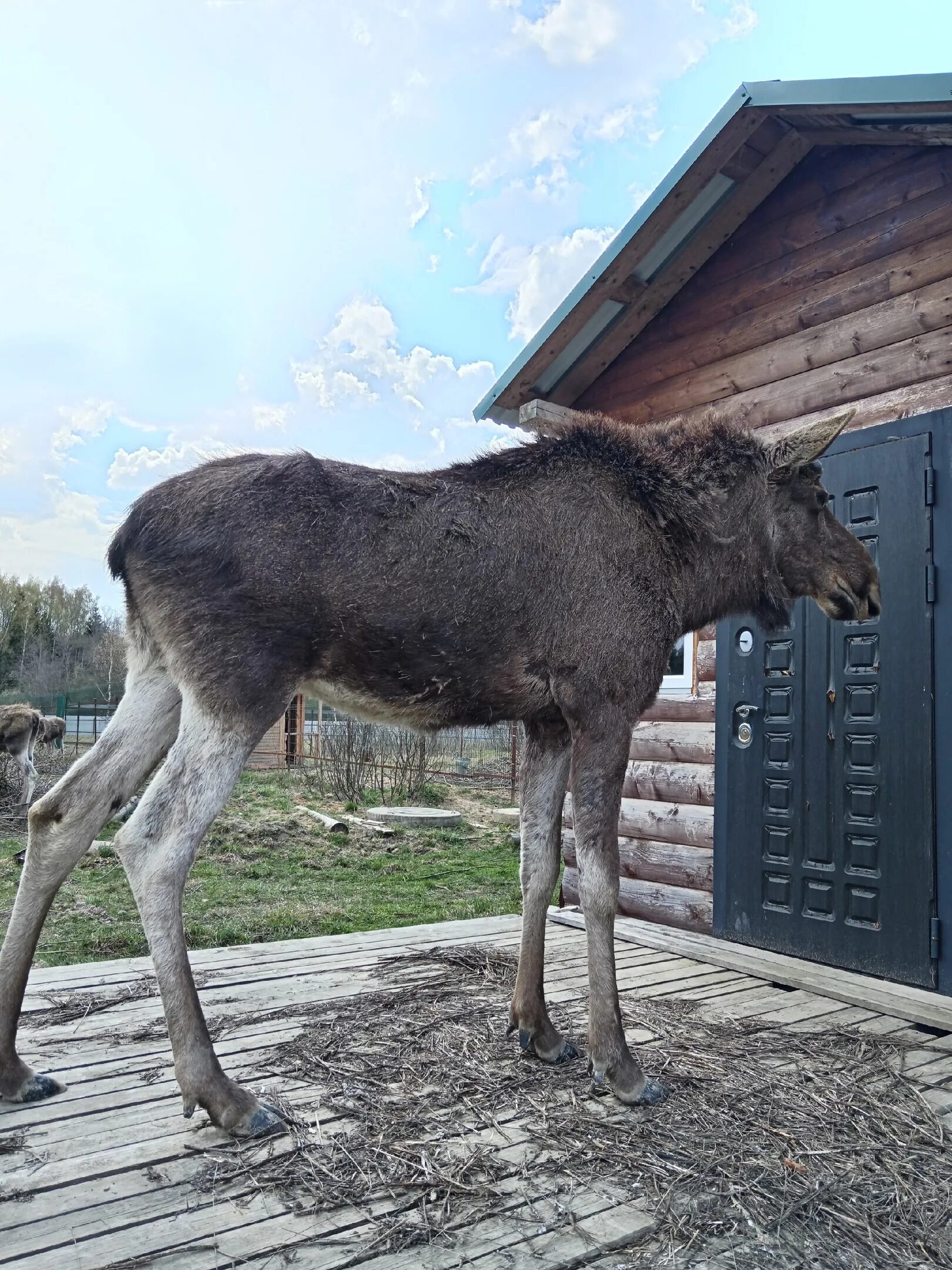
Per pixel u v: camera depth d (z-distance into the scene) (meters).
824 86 3.83
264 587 2.52
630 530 3.00
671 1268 1.86
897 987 3.88
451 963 4.12
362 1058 2.91
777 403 4.75
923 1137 2.47
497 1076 2.79
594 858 2.79
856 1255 1.93
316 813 11.07
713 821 4.93
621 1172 2.23
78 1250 1.85
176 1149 2.28
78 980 3.74
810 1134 2.46
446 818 10.73
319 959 4.19
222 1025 3.21
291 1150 2.28
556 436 3.18
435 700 2.86
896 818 4.00
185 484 2.64
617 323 5.45
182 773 2.45
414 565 2.67
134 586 2.62
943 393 3.99
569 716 2.90
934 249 4.07
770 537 3.33
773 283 4.81
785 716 4.55
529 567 2.82
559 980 3.98
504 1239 1.94
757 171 4.65
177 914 2.40
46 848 2.58
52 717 15.09
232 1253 1.85
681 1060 2.99
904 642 4.02
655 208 4.61
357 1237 1.92
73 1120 2.45
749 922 4.65
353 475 2.78
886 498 4.16
